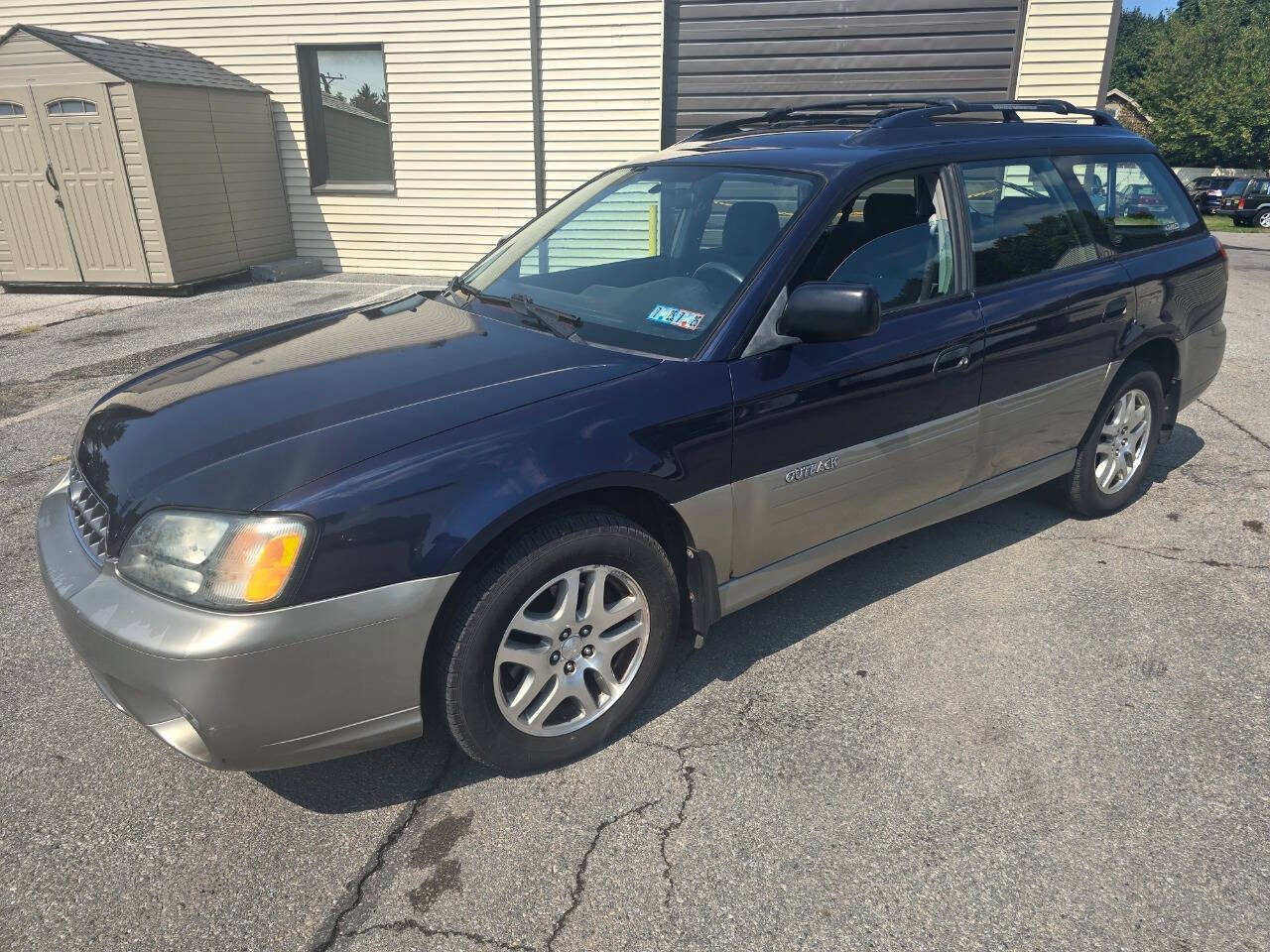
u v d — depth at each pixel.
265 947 1.91
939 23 8.99
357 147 10.84
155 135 9.01
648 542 2.45
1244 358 7.08
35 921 1.97
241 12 10.33
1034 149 3.42
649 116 9.90
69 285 9.68
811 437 2.69
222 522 1.95
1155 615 3.20
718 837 2.20
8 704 2.75
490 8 9.82
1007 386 3.22
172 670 1.91
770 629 3.15
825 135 3.24
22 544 3.82
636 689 2.57
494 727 2.29
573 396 2.33
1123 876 2.07
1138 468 4.04
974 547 3.75
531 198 10.48
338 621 1.97
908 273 2.95
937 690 2.78
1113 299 3.53
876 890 2.04
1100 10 8.64
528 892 2.05
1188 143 44.53
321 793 2.38
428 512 2.04
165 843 2.20
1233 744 2.52
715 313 2.62
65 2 10.67
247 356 2.79
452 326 2.87
